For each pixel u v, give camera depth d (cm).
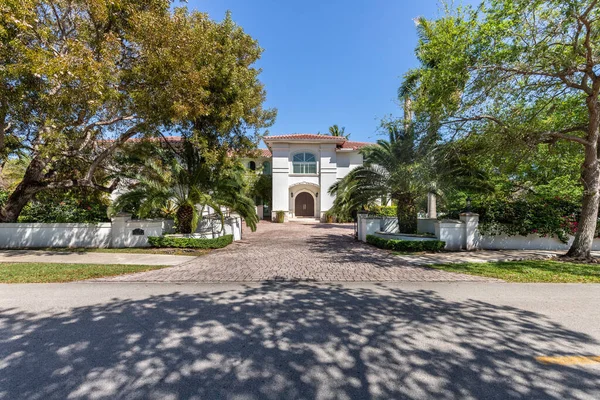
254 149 1424
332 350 355
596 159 943
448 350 356
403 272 787
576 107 1088
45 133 866
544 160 1216
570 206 1211
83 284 666
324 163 2802
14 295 579
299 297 569
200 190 1254
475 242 1190
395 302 539
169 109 925
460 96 925
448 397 269
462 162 1189
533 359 337
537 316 470
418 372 309
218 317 462
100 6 816
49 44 826
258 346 365
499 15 817
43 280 695
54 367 317
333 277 734
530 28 825
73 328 419
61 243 1228
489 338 389
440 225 1186
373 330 414
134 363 325
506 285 662
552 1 771
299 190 2880
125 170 1266
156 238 1184
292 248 1231
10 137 943
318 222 2719
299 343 373
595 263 916
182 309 499
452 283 679
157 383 288
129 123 1163
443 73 888
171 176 1215
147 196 1167
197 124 1230
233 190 1292
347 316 467
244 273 776
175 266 867
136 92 885
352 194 1514
